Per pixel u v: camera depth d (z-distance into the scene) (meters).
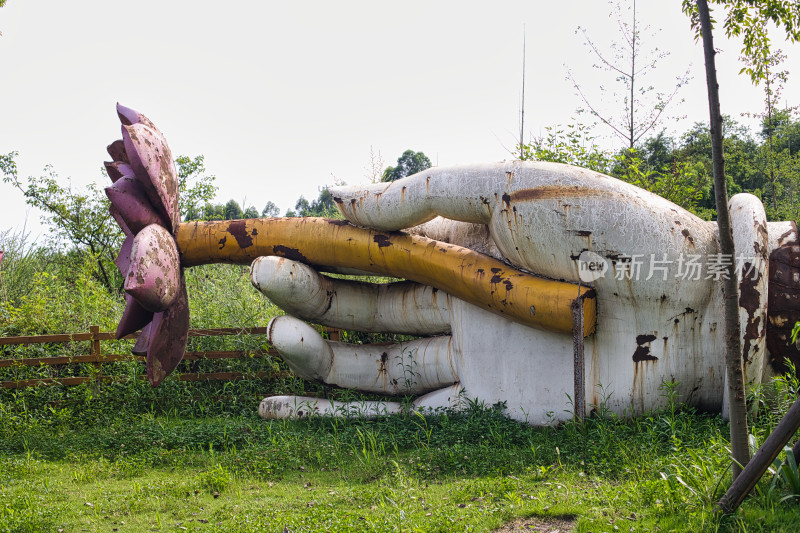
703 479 4.98
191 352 10.01
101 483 6.62
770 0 5.33
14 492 6.07
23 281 14.25
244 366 10.23
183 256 8.67
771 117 17.58
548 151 12.70
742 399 4.75
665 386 7.38
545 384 7.76
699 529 4.38
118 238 16.45
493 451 6.70
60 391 9.55
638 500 5.03
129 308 8.48
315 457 7.06
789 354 7.02
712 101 4.77
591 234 7.25
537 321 7.50
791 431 4.38
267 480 6.54
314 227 8.48
